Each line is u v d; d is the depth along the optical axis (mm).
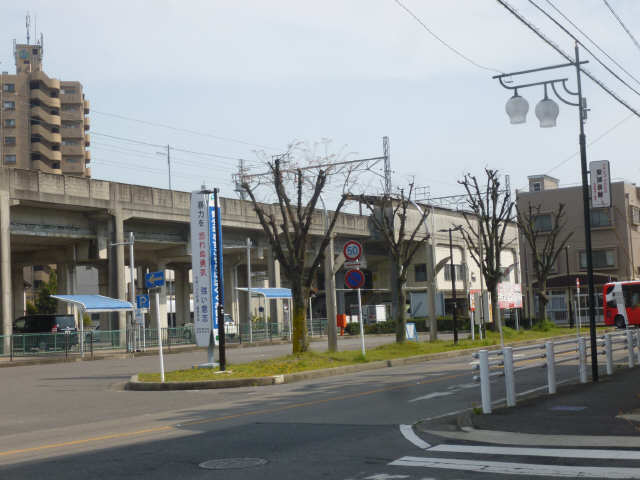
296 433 10414
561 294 64875
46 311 76375
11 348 36312
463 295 75062
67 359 37000
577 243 68062
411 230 68938
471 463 7812
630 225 67188
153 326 57406
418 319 65688
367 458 8305
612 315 51406
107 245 47031
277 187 27328
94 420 13484
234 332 50219
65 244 49531
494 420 10711
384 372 22422
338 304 73875
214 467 7984
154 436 10578
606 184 43812
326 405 14008
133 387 20438
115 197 45875
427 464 7840
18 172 40656
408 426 10789
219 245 23000
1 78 98375
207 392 18578
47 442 10594
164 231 52125
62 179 42875
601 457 7895
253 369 22203
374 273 76562
